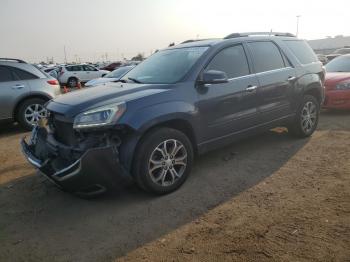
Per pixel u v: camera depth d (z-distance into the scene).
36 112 8.62
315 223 3.41
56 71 29.33
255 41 5.52
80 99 4.21
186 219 3.67
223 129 4.85
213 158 5.47
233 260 2.93
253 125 5.30
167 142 4.19
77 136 3.91
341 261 2.82
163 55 5.42
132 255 3.12
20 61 8.66
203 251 3.09
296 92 5.94
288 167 4.96
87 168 3.60
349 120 7.82
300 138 6.34
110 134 3.84
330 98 8.51
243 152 5.71
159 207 3.97
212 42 5.11
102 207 4.05
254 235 3.28
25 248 3.34
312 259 2.87
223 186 4.44
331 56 24.25
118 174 3.80
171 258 3.02
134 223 3.66
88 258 3.12
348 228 3.29
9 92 8.20
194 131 4.48
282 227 3.38
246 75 5.16
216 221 3.59
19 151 6.65
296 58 6.12
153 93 4.17
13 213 4.04
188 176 4.54
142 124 3.90
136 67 5.64
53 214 3.97
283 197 4.02
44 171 3.97
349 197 3.91
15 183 4.94
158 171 4.19
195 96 4.46
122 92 4.28
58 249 3.29
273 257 2.93
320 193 4.06
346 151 5.48
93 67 29.67
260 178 4.63
